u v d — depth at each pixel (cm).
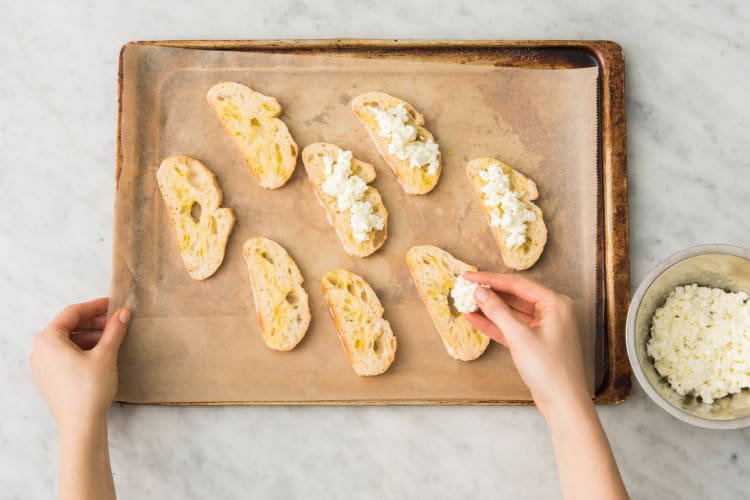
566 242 89
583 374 80
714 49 93
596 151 89
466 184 90
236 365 87
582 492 76
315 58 90
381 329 88
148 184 89
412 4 93
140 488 88
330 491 88
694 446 89
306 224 89
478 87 90
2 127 92
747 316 84
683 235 91
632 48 92
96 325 88
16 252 91
